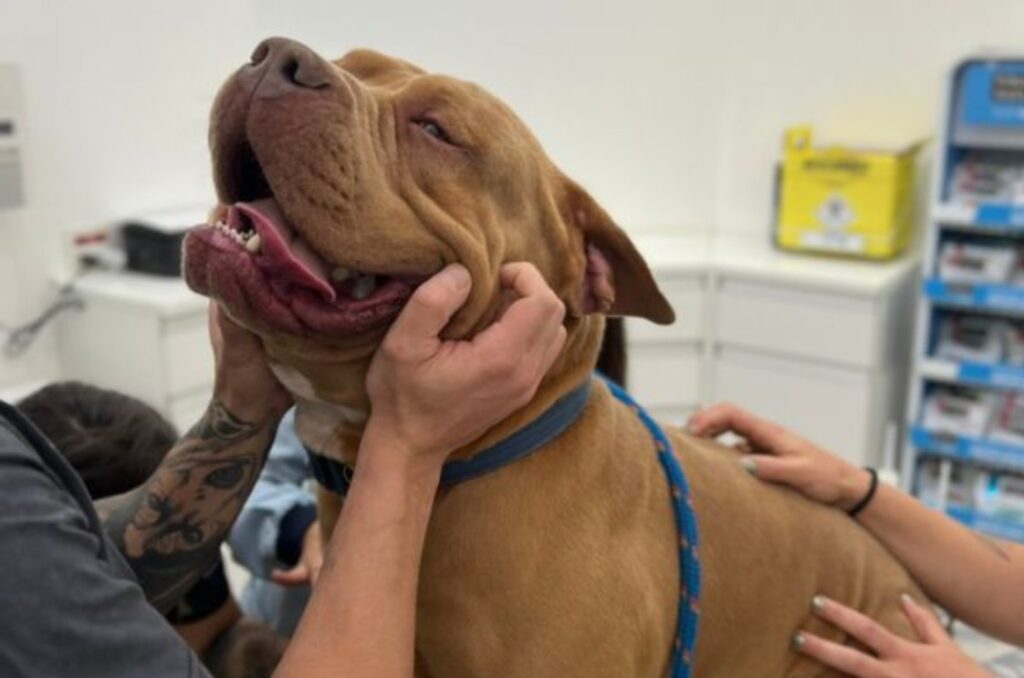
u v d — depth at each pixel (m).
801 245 3.09
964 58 2.60
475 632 1.05
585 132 3.36
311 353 0.97
